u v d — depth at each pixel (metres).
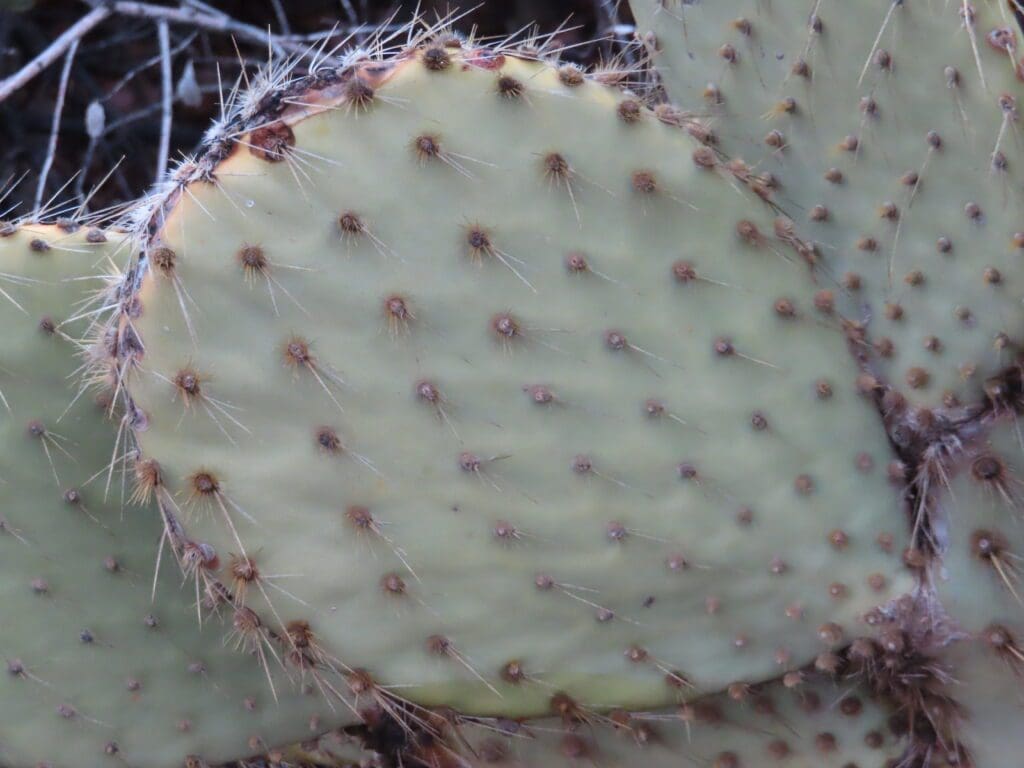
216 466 0.53
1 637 0.60
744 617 0.56
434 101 0.53
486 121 0.53
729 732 0.59
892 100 0.58
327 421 0.53
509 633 0.55
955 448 0.57
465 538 0.54
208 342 0.52
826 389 0.56
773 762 0.59
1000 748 0.58
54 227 0.60
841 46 0.58
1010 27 0.59
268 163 0.52
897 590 0.56
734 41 0.60
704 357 0.55
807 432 0.56
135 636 0.61
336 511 0.54
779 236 0.57
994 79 0.58
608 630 0.56
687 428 0.55
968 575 0.56
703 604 0.56
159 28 0.93
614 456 0.55
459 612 0.55
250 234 0.52
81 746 0.62
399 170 0.53
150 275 0.52
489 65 0.54
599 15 0.86
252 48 1.04
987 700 0.57
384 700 0.56
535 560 0.55
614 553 0.55
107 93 1.04
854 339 0.57
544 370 0.54
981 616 0.56
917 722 0.59
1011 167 0.58
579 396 0.54
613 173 0.55
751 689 0.58
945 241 0.57
